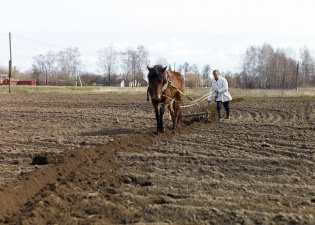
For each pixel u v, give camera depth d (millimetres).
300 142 13203
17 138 14039
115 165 10133
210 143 12969
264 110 24469
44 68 114312
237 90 47719
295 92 44875
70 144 12820
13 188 7914
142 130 15578
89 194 7887
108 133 15102
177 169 9859
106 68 107062
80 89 55656
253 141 13367
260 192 8211
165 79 13969
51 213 6879
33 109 25172
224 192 8172
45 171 9156
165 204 7301
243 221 6547
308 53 91500
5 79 104062
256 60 85062
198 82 71875
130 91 50000
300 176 9305
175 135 14500
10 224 6477
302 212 6984
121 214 6918
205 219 6734
